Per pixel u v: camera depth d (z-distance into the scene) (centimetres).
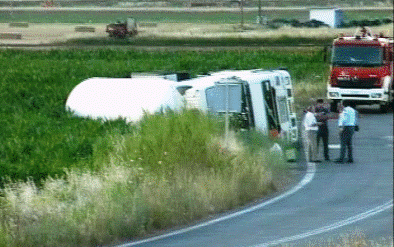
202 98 5850
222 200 4475
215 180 4625
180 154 4828
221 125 5544
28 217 3681
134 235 3762
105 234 3644
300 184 5344
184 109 5556
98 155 4862
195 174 4678
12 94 8650
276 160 5625
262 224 4012
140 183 4331
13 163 4969
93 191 4119
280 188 5212
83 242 3559
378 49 9950
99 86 6303
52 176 4562
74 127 6044
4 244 3338
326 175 5759
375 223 4047
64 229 3538
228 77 5909
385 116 9812
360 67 9938
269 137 6178
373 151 7094
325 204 4597
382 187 5206
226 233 3791
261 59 15238
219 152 4944
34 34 17362
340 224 4009
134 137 4991
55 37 17675
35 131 6131
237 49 18838
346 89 9950
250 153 5378
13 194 3931
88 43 18812
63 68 11888
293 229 3878
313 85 11669
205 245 3478
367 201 4716
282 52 17900
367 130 8519
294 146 6712
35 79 10225
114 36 19588
